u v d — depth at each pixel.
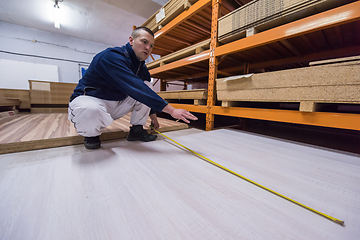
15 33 5.34
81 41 6.47
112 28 5.55
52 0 4.07
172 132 1.75
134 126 1.32
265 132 2.13
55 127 1.54
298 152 1.05
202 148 1.11
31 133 1.26
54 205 0.49
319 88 1.05
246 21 1.41
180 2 2.00
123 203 0.51
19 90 3.12
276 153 1.03
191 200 0.53
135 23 5.19
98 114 0.99
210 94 1.85
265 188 0.62
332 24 0.99
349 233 0.41
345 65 0.94
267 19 1.29
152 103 0.85
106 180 0.65
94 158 0.89
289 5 1.15
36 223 0.42
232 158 0.93
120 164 0.82
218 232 0.40
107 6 4.31
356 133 2.13
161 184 0.63
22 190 0.57
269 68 2.63
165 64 2.70
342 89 0.96
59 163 0.81
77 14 4.70
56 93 3.30
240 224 0.43
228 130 1.79
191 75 3.30
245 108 1.52
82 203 0.51
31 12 4.61
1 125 1.61
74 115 0.96
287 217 0.47
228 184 0.64
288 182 0.67
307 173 0.75
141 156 0.94
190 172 0.74
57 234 0.39
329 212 0.49
